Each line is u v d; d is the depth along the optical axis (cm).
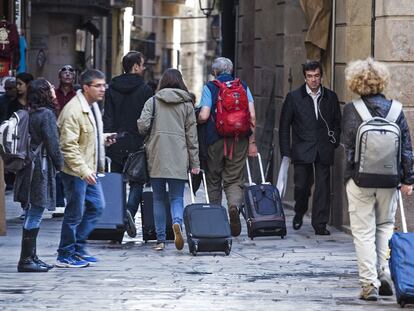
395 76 2691
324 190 2875
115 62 9356
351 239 2795
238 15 5506
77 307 1794
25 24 5591
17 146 2130
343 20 3025
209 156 2772
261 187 2783
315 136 2880
